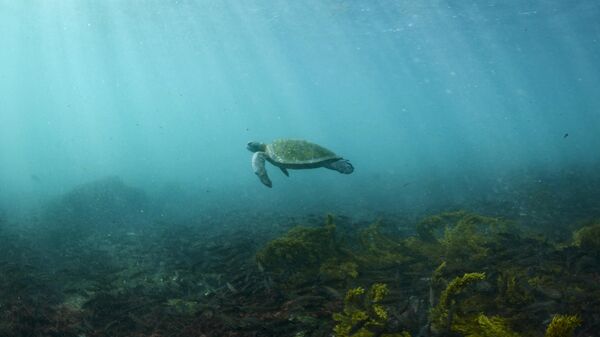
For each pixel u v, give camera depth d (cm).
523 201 1448
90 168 7681
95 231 1590
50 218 1870
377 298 468
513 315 457
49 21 3962
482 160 3978
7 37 4831
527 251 652
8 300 691
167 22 3872
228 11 3453
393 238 843
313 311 525
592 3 3152
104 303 677
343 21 3775
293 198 2370
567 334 354
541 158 3584
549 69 7700
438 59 6256
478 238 723
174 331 541
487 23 3803
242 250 927
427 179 2609
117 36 4609
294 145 896
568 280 541
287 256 689
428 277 595
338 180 3247
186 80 9012
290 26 4016
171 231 1462
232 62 6644
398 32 4262
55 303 725
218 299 621
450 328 421
